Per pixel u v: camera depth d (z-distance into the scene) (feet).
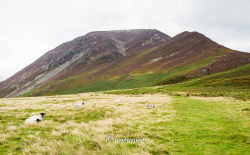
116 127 70.54
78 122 78.64
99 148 48.34
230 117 83.41
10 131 62.28
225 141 53.57
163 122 78.33
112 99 176.96
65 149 45.34
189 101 149.89
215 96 182.60
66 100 177.17
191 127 69.36
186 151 47.44
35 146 48.62
